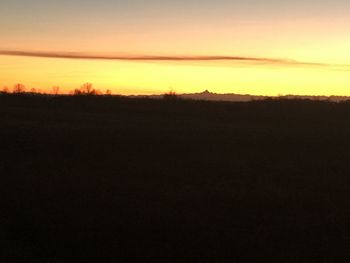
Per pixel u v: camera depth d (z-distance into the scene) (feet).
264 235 59.47
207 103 215.10
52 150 115.65
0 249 54.08
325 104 204.03
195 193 77.77
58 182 82.69
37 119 171.12
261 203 73.10
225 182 86.63
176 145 122.72
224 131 142.72
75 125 152.46
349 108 194.90
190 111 200.64
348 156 113.91
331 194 79.77
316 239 59.11
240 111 195.42
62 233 58.39
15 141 123.34
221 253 53.83
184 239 57.26
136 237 57.77
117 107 214.90
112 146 120.47
